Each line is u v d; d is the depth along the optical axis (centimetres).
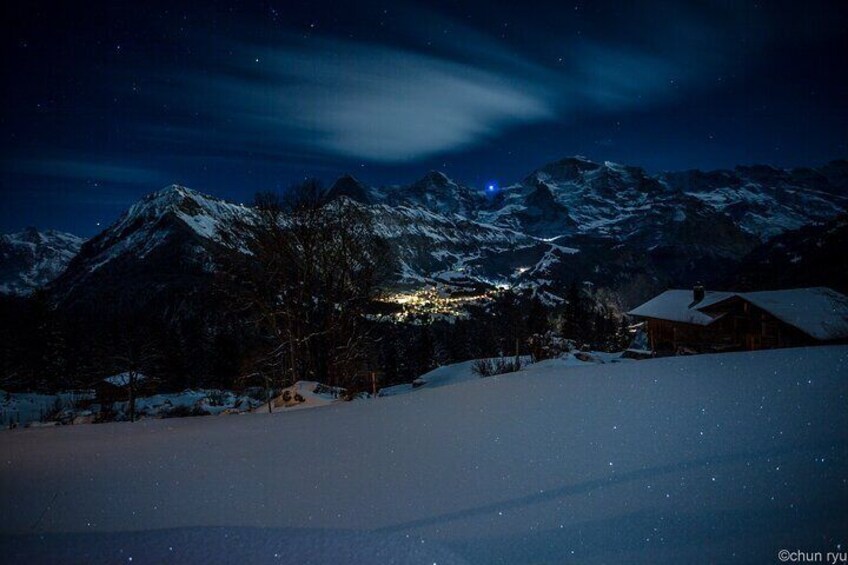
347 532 173
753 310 1995
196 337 3819
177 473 250
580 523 169
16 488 240
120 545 173
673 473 196
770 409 252
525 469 218
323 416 375
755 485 179
